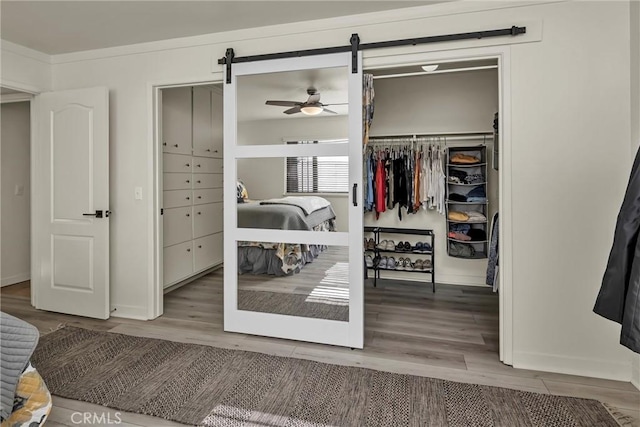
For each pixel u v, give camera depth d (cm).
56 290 315
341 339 252
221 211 470
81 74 312
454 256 392
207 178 438
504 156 224
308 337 259
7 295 370
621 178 205
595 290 212
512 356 226
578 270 214
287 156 261
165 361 228
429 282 421
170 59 287
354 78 244
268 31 263
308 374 213
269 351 244
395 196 404
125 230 304
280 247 268
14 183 419
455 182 390
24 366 117
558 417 173
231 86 269
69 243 309
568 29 211
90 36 280
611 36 205
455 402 186
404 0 226
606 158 207
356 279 248
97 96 296
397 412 177
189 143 400
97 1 227
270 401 186
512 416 174
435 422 170
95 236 300
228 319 276
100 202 299
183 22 257
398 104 423
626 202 140
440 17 232
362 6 234
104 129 295
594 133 209
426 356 238
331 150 252
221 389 197
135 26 263
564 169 214
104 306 300
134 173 300
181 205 388
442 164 397
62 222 311
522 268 223
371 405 183
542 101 216
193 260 411
